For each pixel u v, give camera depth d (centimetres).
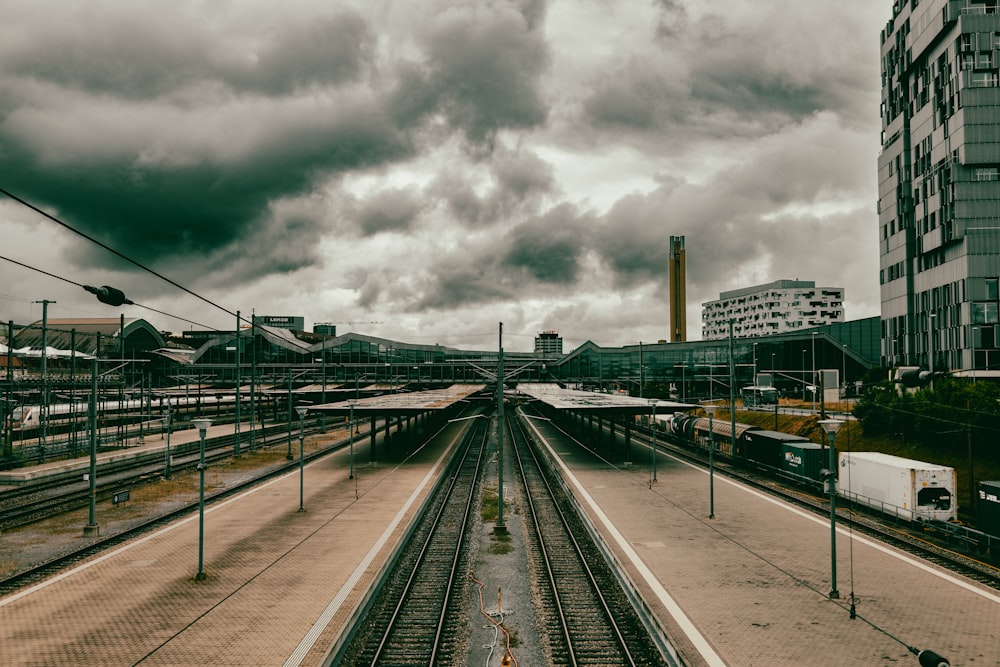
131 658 1430
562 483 3653
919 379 5191
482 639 1639
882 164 6856
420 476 3859
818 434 5141
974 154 5294
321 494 3291
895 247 6525
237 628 1587
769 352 9625
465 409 10788
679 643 1509
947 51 5594
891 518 2694
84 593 1841
